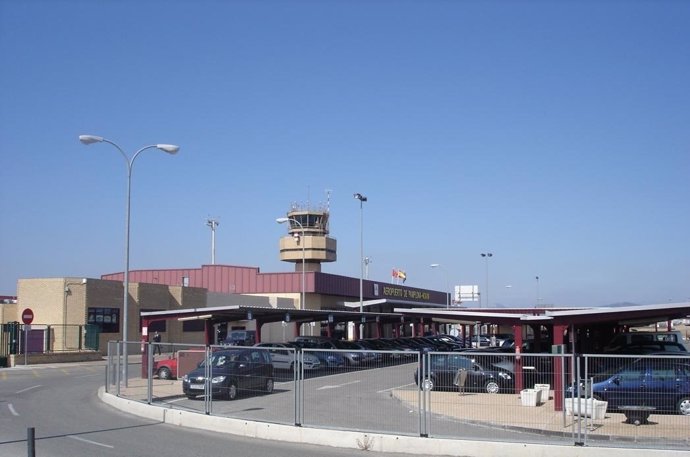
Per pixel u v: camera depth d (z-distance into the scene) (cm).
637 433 1338
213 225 8181
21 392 2502
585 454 1218
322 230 7962
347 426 1447
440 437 1315
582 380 1405
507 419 1405
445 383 1451
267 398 1598
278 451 1318
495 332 7569
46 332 4397
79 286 4644
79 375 3381
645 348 2978
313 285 6469
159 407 1762
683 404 1373
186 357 2884
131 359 4594
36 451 1267
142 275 7031
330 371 1509
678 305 2141
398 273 8775
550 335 3706
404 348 4025
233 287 6762
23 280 4697
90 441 1401
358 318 4944
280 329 6253
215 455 1262
